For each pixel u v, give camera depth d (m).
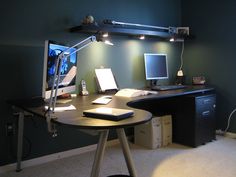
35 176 2.50
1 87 2.51
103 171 2.60
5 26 2.50
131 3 3.47
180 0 4.10
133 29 3.14
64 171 2.61
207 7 3.78
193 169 2.61
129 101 2.40
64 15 2.86
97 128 1.49
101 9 3.16
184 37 3.80
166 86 3.45
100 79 3.12
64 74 2.30
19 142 2.53
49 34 2.77
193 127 3.21
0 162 2.58
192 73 4.05
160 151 3.13
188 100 3.24
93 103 2.30
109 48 3.28
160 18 3.84
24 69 2.63
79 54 3.02
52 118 1.69
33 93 2.69
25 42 2.62
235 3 3.47
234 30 3.51
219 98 3.74
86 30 2.79
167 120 3.34
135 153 3.08
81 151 3.11
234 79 3.56
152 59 3.55
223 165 2.69
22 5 2.58
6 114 2.56
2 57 2.50
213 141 3.45
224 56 3.64
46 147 2.84
